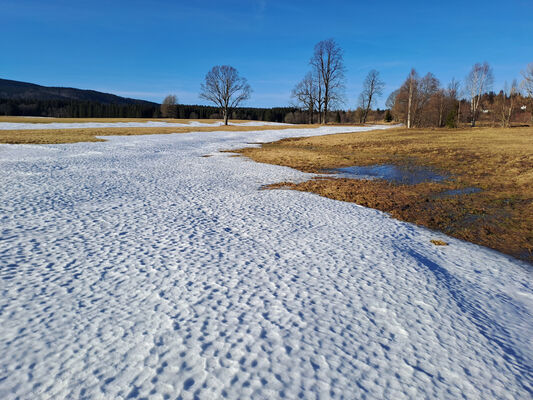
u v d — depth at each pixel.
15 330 4.14
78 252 6.74
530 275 7.13
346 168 20.83
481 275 6.95
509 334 4.82
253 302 5.08
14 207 9.68
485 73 59.03
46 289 5.20
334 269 6.47
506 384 3.75
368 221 10.18
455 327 4.79
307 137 44.34
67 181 13.91
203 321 4.50
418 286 5.98
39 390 3.21
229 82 71.81
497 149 25.02
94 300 4.94
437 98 61.25
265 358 3.84
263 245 7.64
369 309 5.09
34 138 31.33
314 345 4.13
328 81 67.25
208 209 10.67
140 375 3.47
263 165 21.53
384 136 40.03
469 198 13.35
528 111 68.25
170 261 6.48
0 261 6.09
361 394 3.42
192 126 64.12
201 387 3.36
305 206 11.59
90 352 3.78
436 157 23.53
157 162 21.39
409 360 4.00
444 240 9.06
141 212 9.95
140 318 4.50
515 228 10.05
